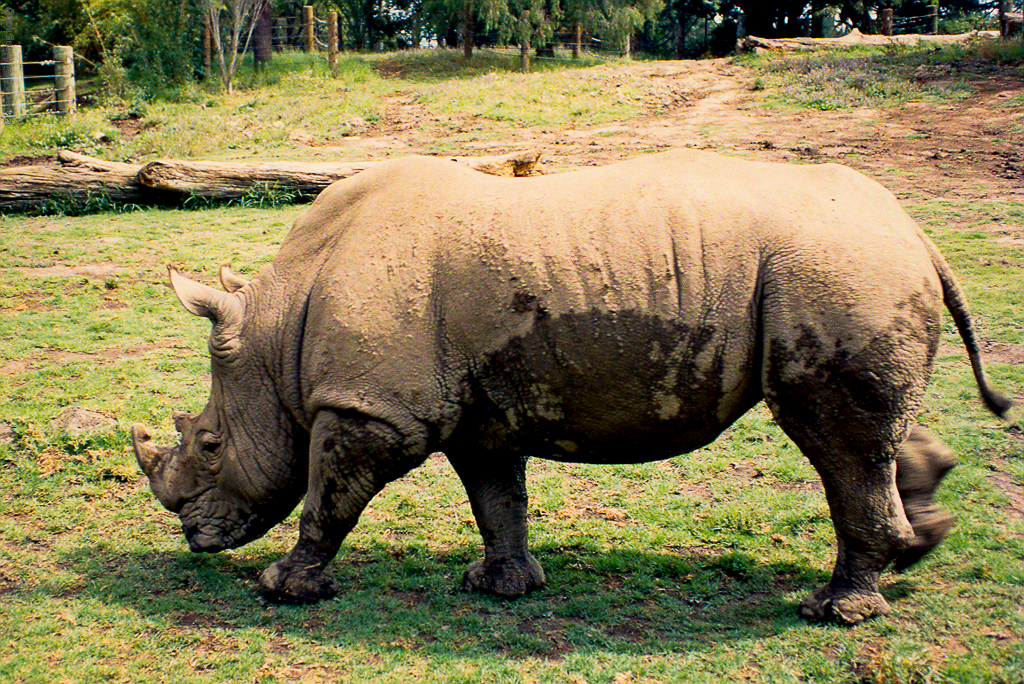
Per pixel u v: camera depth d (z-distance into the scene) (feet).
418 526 17.60
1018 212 38.42
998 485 17.87
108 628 13.88
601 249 12.82
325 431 13.67
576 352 12.82
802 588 14.70
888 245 12.59
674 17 148.15
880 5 129.49
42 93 81.35
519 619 14.14
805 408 12.57
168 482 15.08
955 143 54.03
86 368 25.46
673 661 12.76
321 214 14.84
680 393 12.87
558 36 101.91
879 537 13.00
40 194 45.06
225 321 14.53
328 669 12.81
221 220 42.50
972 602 13.78
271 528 16.56
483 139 60.18
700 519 17.37
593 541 16.74
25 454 20.22
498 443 13.98
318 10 118.11
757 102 68.95
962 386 22.53
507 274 13.02
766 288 12.50
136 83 81.82
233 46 81.25
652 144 56.80
